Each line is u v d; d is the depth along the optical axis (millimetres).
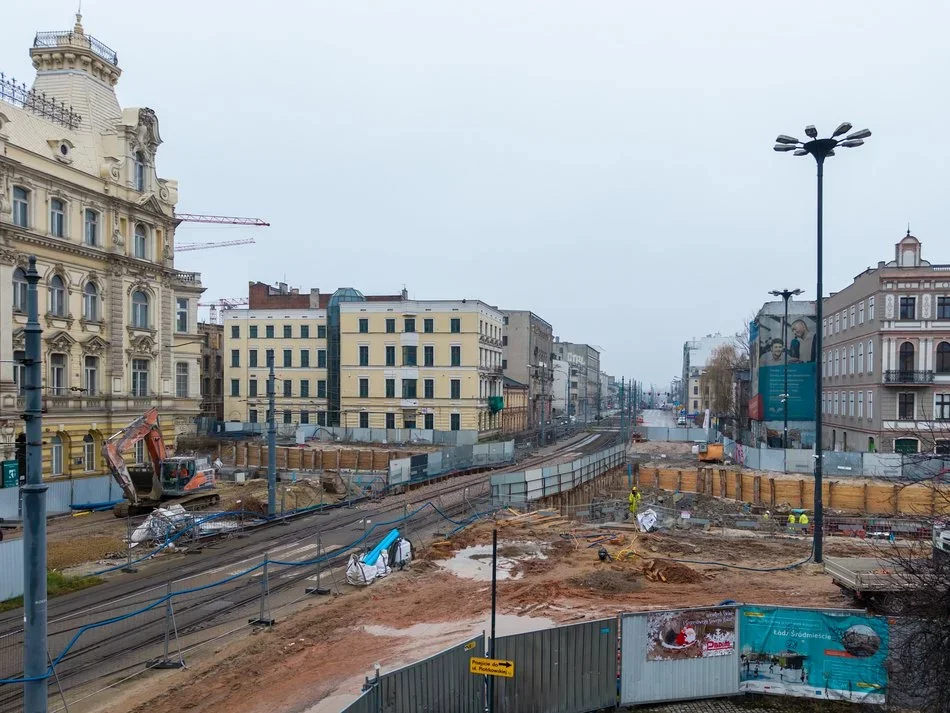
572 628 13484
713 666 14109
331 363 80188
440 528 31234
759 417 68562
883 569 17812
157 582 22297
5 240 33719
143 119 43625
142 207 43406
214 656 15828
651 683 13883
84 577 22500
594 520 34094
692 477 44469
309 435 75000
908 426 47938
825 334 65375
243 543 28391
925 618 11750
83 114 41844
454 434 71062
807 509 36156
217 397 89188
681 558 25422
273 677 14703
